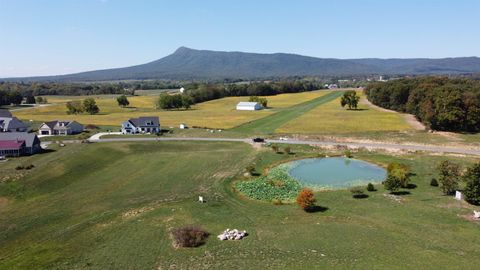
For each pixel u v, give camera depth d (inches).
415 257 1631.4
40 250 1847.9
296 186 2815.0
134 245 1852.9
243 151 3912.4
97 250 1811.0
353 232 1931.6
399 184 2564.0
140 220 2193.7
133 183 2933.1
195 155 3757.4
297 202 2340.1
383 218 2112.5
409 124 5359.3
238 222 2137.1
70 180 3006.9
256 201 2497.5
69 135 4938.5
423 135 4539.9
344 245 1776.6
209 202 2485.2
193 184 2874.0
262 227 2053.4
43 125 5024.6
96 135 4886.8
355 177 3016.7
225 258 1673.2
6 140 3708.2
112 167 3400.6
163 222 2155.5
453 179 2546.8
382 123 5492.1
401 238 1839.3
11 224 2196.1
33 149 3814.0
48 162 3353.8
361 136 4571.9
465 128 4771.2
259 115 6737.2
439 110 4776.1
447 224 1995.6
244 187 2785.4
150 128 5068.9
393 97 6993.1
